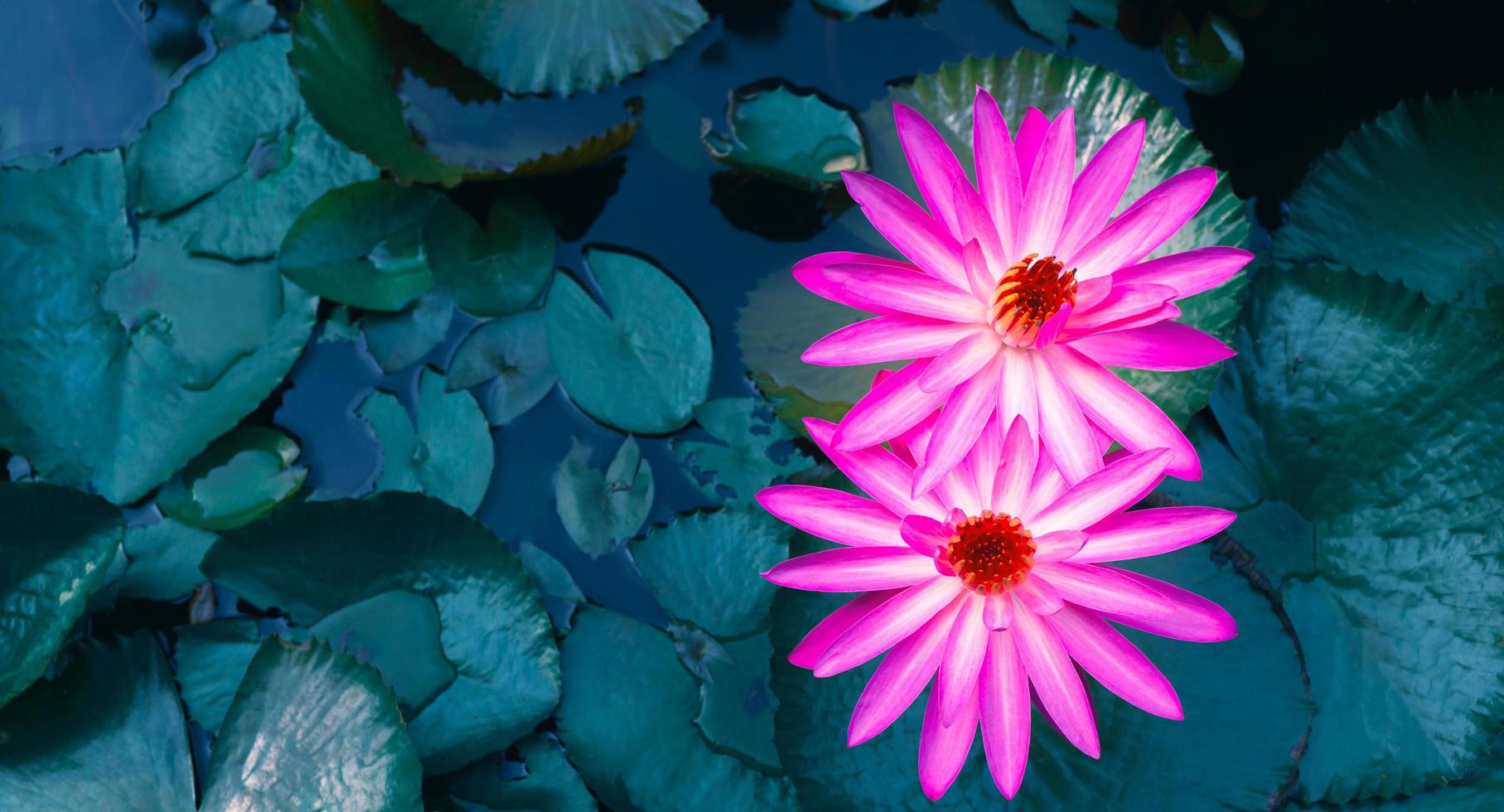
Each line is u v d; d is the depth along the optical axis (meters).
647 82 1.91
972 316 1.74
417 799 1.75
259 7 1.93
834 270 1.72
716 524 1.83
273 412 1.86
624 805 1.78
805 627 1.79
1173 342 1.73
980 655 1.72
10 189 1.87
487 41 1.87
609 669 1.81
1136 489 1.71
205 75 1.89
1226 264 1.74
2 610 1.76
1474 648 1.79
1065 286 1.73
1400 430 1.82
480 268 1.87
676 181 1.90
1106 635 1.72
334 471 1.85
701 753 1.79
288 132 1.89
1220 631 1.71
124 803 1.77
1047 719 1.78
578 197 1.90
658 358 1.86
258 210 1.88
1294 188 1.89
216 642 1.81
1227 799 1.76
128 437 1.83
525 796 1.79
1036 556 1.72
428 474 1.84
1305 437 1.83
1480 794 1.78
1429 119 1.87
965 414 1.73
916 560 1.72
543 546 1.84
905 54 1.93
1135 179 1.85
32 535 1.78
